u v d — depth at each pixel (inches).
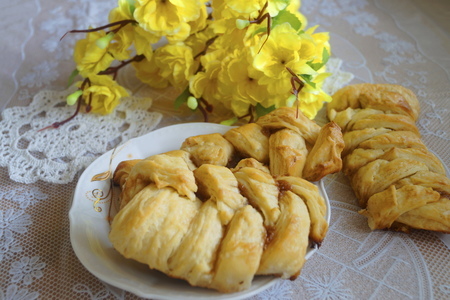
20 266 11.7
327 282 11.4
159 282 10.5
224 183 11.0
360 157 13.3
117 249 10.5
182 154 13.0
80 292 11.2
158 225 10.3
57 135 15.2
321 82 15.0
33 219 12.9
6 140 15.0
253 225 10.2
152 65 16.8
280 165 12.7
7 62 18.5
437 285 11.3
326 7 21.8
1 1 22.0
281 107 14.1
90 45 15.4
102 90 15.6
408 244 12.2
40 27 20.4
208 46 16.0
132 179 11.6
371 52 19.1
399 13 21.3
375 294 11.2
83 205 11.9
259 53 13.6
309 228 10.8
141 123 15.8
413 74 17.9
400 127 13.8
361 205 13.1
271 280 10.3
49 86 17.5
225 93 15.1
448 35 19.8
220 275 9.8
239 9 13.6
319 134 13.3
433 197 11.8
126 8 15.0
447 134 15.3
